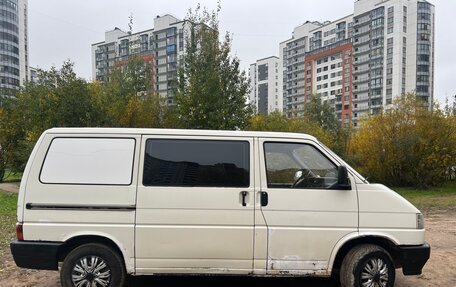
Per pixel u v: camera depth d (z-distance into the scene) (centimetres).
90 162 418
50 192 409
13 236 783
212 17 1694
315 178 431
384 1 8006
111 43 8731
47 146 419
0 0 7712
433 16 8019
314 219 418
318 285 489
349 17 8725
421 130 2100
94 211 411
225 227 413
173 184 416
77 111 1641
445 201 1519
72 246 424
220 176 421
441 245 725
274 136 436
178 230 411
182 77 1736
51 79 1742
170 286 479
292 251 417
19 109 2303
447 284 497
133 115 1898
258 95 11344
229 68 1656
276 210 416
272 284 492
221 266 416
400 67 7800
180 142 426
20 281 501
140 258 412
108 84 2203
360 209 423
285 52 10512
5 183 2341
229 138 430
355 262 418
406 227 426
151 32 8719
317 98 5050
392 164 2155
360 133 2281
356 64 8556
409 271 425
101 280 413
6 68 7838
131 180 415
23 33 8362
